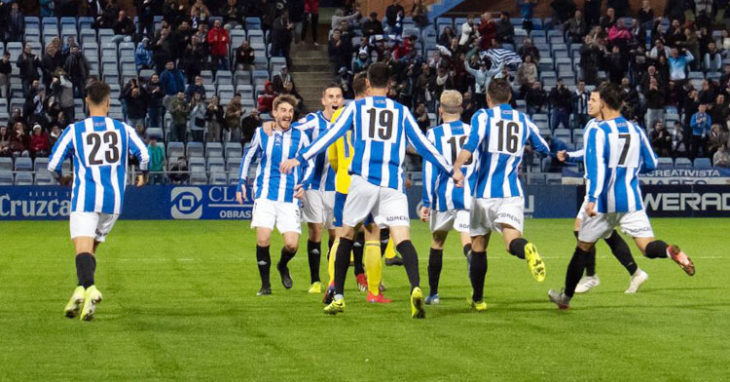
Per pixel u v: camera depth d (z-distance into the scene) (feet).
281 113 89.61
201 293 90.94
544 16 291.99
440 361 57.36
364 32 248.52
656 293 90.68
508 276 105.60
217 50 246.68
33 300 84.89
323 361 57.36
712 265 118.11
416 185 216.54
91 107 74.02
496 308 79.92
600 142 74.79
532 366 56.03
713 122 233.55
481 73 233.96
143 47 242.58
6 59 232.73
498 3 290.97
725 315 75.92
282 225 90.53
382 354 59.52
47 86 230.07
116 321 72.43
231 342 63.52
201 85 228.84
